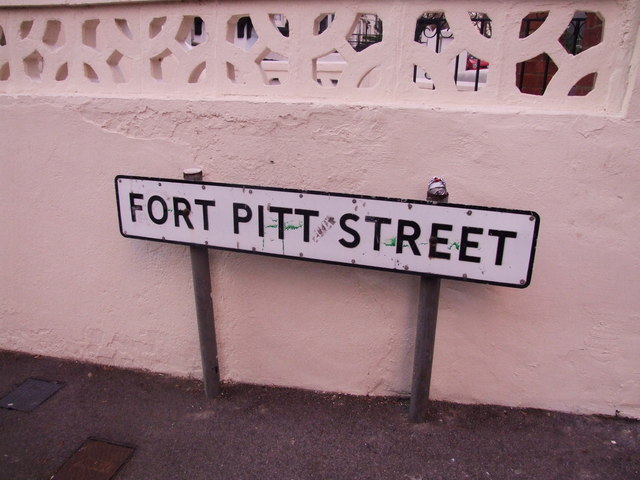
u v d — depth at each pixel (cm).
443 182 214
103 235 294
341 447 247
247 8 243
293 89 247
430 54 227
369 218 219
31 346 334
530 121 217
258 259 271
